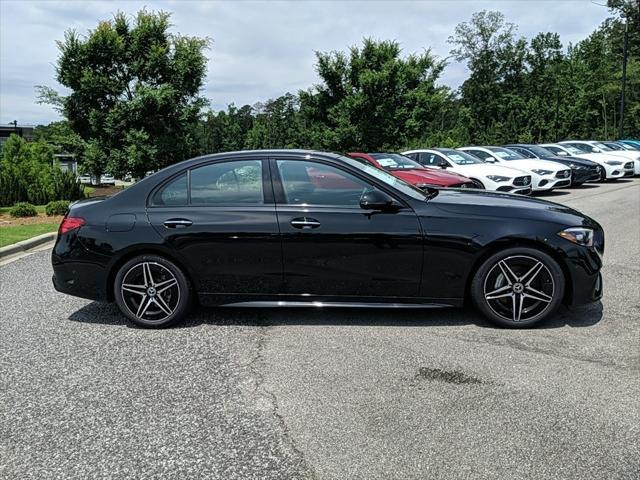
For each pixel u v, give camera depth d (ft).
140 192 15.44
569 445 9.05
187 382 11.82
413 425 9.80
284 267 14.73
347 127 79.92
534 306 14.57
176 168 15.51
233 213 14.83
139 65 52.19
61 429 9.99
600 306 16.52
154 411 10.58
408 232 14.30
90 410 10.68
